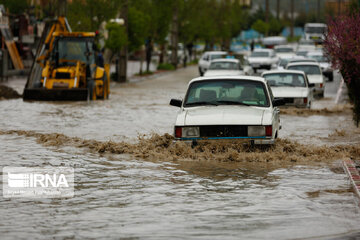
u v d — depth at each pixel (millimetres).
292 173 28766
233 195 24328
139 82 115125
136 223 20312
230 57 113562
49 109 61188
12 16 117375
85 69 75000
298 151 33875
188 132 32531
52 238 18672
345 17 43594
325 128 47375
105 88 76562
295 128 47344
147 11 156375
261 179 27391
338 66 42438
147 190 25156
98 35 77250
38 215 21219
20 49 119688
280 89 61688
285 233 19312
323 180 27219
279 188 25594
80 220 20641
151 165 30594
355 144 38719
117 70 114688
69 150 35062
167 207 22391
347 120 53406
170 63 185625
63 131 44000
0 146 36188
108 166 30297
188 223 20344
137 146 35531
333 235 19125
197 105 34469
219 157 31859
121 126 47531
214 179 27391
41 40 79750
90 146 36219
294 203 23047
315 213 21672
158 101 73312
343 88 74562
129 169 29578
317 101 77438
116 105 67250
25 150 34812
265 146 32562
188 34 190625
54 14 91250
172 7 168750
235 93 34844
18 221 20469
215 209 22156
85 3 104312
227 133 32156
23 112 57625
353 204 22938
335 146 36969
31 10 123188
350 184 26375
